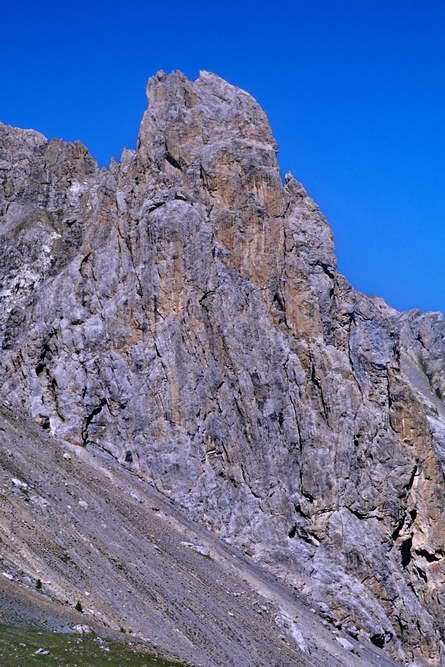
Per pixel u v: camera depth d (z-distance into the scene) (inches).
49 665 2399.1
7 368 5113.2
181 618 3649.1
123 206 5497.1
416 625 5206.7
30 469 4148.6
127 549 3937.0
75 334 5201.8
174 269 5324.8
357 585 5103.3
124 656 2741.1
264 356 5388.8
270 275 5590.6
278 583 4864.7
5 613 2674.7
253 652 3794.3
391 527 5393.7
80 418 4965.6
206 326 5315.0
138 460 5007.4
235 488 5098.4
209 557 4530.0
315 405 5477.4
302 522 5211.6
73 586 3262.8
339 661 4382.4
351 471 5388.8
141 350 5196.9
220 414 5201.8
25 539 3361.2
